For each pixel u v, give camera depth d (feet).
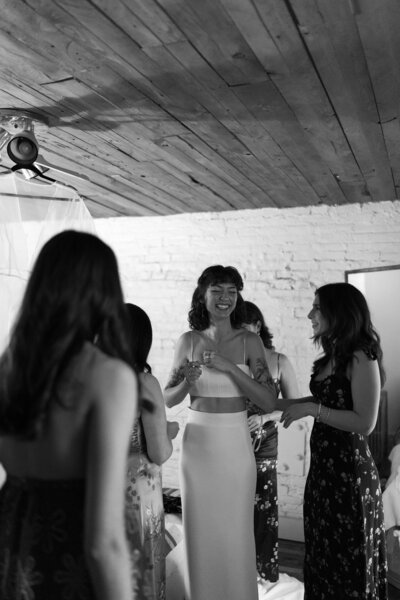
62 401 3.57
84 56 6.79
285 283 15.08
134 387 3.69
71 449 3.61
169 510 10.72
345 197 13.92
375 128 9.00
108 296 3.88
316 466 7.68
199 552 8.26
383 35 6.20
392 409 13.56
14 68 7.13
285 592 10.40
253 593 8.30
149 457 6.69
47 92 7.86
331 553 7.38
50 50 6.65
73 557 3.59
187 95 7.89
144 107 8.36
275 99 7.96
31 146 8.54
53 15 5.89
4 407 3.65
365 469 7.36
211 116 8.65
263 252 15.38
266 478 10.51
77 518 3.61
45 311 3.67
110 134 9.56
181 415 15.98
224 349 9.00
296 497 14.37
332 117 8.57
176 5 5.67
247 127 9.08
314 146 9.93
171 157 10.80
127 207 15.55
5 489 3.92
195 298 9.34
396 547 11.19
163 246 16.55
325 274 14.74
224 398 8.59
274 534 10.63
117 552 3.39
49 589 3.60
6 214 8.61
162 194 13.94
